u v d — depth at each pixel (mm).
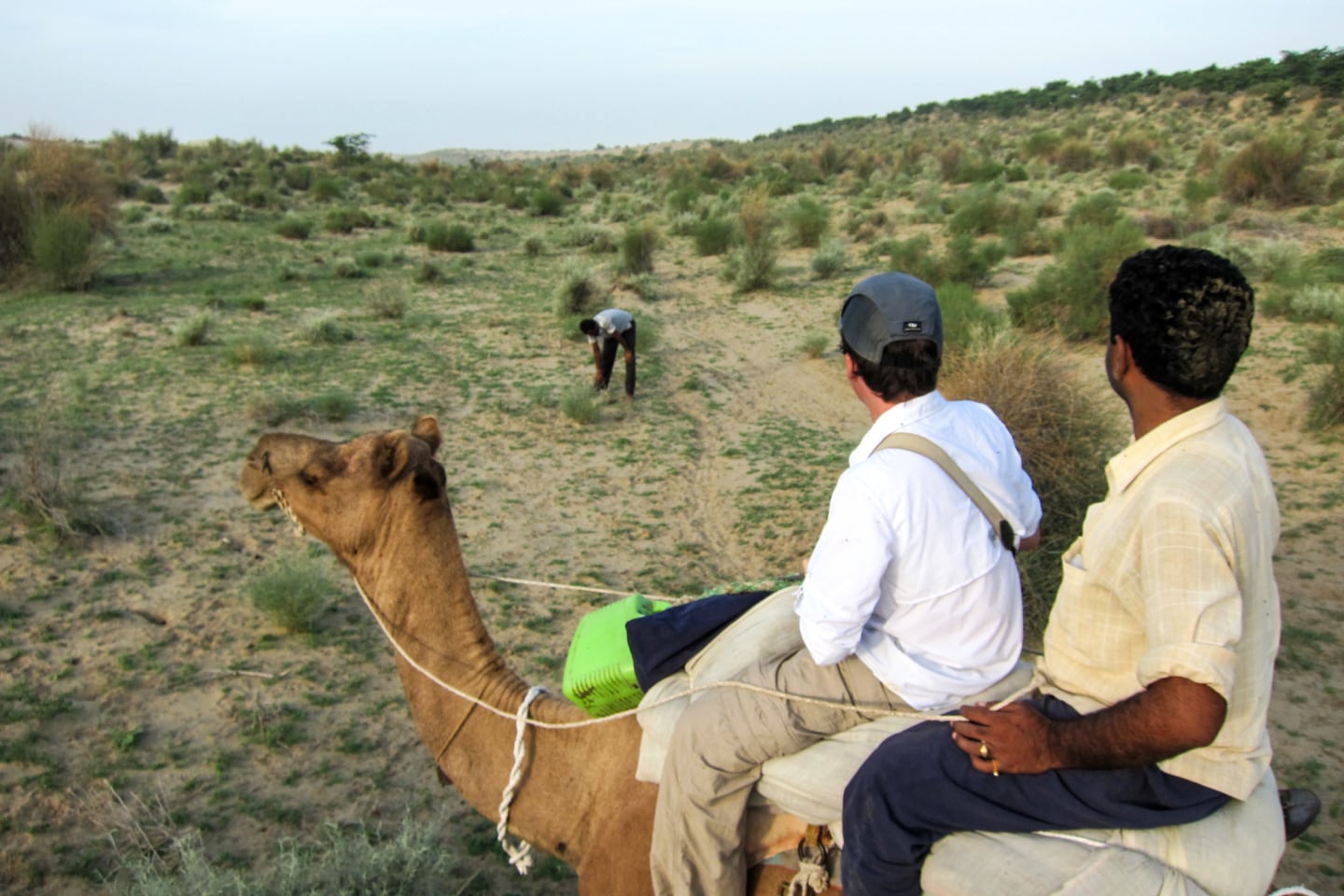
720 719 2648
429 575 3135
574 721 3080
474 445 12422
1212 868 2213
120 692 6719
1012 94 125875
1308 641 7801
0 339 16078
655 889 2789
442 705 3168
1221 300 2053
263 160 60594
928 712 2525
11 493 9367
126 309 18625
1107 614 2248
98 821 5527
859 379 2574
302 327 17406
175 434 11836
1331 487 10719
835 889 2680
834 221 35250
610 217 40844
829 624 2387
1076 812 2258
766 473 11844
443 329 18688
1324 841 5676
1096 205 27797
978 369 9305
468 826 5691
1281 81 73812
